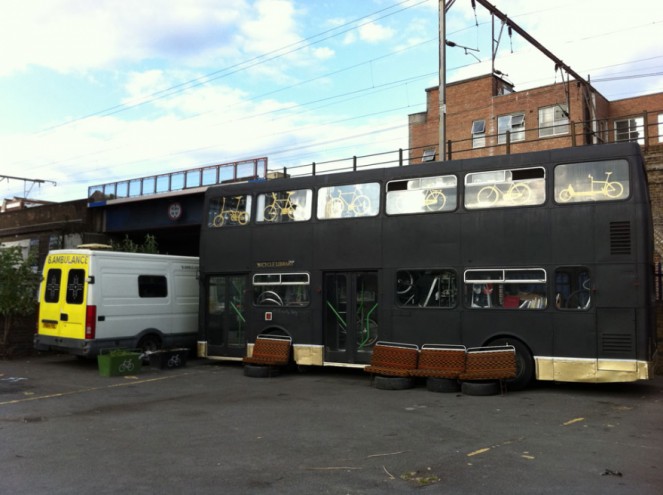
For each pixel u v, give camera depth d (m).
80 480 5.48
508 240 10.77
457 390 10.62
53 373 13.30
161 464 6.01
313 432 7.45
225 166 27.30
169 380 12.31
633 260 9.76
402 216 11.89
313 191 13.13
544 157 10.64
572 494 5.02
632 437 7.09
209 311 14.65
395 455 6.32
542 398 9.85
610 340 9.81
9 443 6.98
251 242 13.88
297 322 12.98
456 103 38.28
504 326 10.66
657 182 17.22
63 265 13.95
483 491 5.11
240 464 6.00
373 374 11.58
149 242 21.62
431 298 11.43
